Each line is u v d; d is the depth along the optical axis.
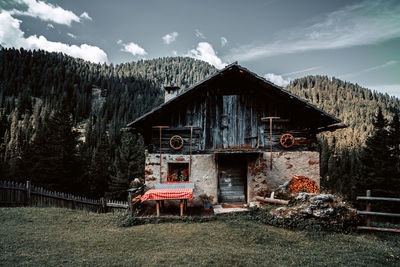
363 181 23.67
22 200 11.55
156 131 10.72
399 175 22.42
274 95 10.66
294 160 10.31
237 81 10.84
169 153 10.56
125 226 8.29
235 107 10.71
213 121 10.64
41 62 177.25
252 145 10.50
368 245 6.41
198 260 5.41
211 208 9.65
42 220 8.69
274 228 7.70
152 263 5.32
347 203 8.27
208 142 10.53
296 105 10.62
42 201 12.26
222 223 8.20
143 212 9.36
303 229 7.50
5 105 117.50
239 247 6.24
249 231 7.31
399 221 17.36
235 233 7.20
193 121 10.66
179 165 10.64
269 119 10.62
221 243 6.50
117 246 6.40
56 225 8.24
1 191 10.86
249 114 10.68
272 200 9.12
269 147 10.47
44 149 24.77
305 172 10.27
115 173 34.72
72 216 9.51
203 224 8.18
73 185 25.70
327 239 6.82
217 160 10.33
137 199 9.53
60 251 6.02
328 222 7.50
